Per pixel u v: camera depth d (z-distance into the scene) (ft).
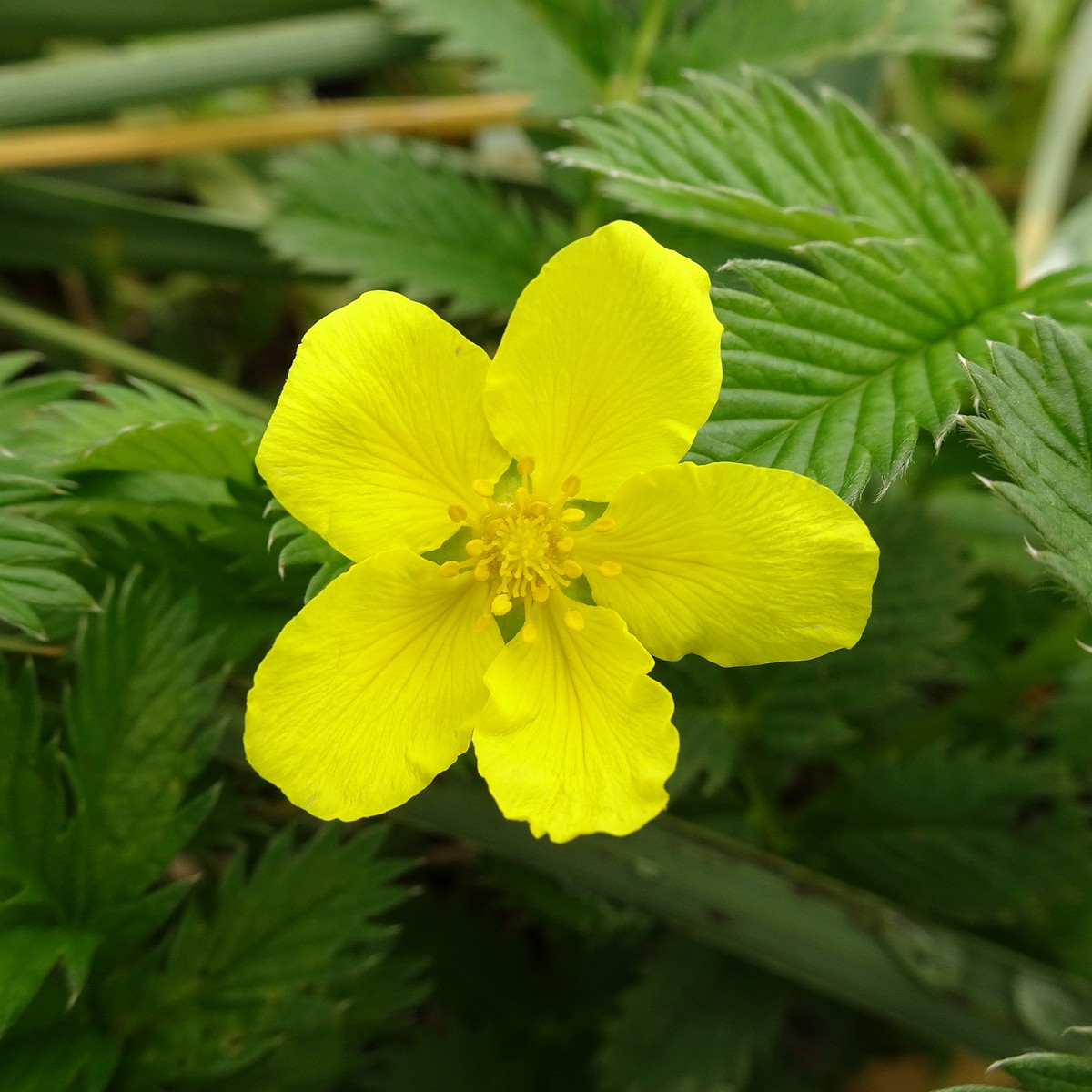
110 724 0.17
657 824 0.19
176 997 0.17
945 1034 0.19
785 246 0.18
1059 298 0.18
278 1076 0.18
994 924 0.22
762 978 0.21
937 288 0.17
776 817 0.21
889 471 0.15
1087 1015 0.19
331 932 0.17
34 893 0.16
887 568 0.21
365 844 0.18
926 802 0.21
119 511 0.18
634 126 0.18
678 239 0.22
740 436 0.16
